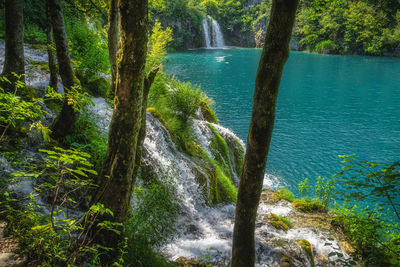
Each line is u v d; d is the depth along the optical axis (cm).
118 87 354
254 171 352
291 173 1245
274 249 603
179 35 6244
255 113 337
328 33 5922
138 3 316
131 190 446
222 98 2431
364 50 5647
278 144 1552
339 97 2561
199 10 6650
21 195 407
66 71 554
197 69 3722
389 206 931
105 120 746
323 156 1409
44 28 1385
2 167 435
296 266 579
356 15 5459
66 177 489
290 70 3922
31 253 294
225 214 770
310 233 707
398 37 5362
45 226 270
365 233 632
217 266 534
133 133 369
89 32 1081
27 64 939
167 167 727
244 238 384
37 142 557
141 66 347
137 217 473
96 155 560
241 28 7594
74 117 593
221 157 1080
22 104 277
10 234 313
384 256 507
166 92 1055
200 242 598
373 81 3177
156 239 508
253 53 5759
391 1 5728
